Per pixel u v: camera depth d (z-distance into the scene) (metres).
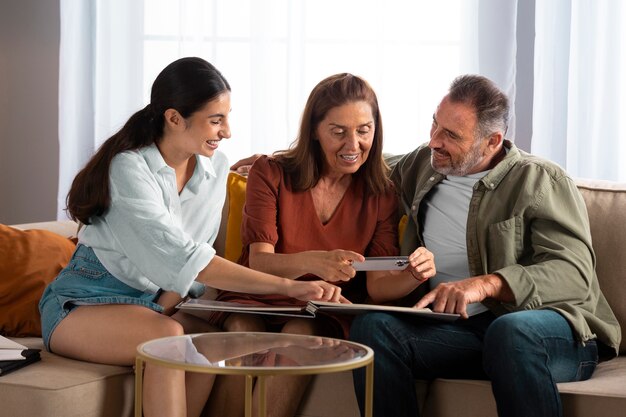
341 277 2.37
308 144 2.60
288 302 2.50
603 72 3.93
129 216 2.30
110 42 4.39
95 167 2.35
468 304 2.49
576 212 2.50
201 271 2.30
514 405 2.10
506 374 2.12
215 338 1.99
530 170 2.54
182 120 2.37
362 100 2.54
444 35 4.16
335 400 2.29
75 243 2.94
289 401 2.27
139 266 2.31
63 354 2.32
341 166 2.54
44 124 4.70
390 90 4.20
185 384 2.26
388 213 2.66
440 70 4.17
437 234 2.62
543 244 2.46
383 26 4.19
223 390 2.32
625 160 3.96
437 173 2.64
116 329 2.23
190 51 4.34
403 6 4.18
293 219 2.61
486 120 2.53
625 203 2.65
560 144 4.01
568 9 3.98
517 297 2.35
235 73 4.33
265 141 4.27
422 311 2.24
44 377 2.08
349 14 4.23
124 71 4.40
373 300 2.60
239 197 2.86
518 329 2.15
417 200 2.65
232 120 4.34
